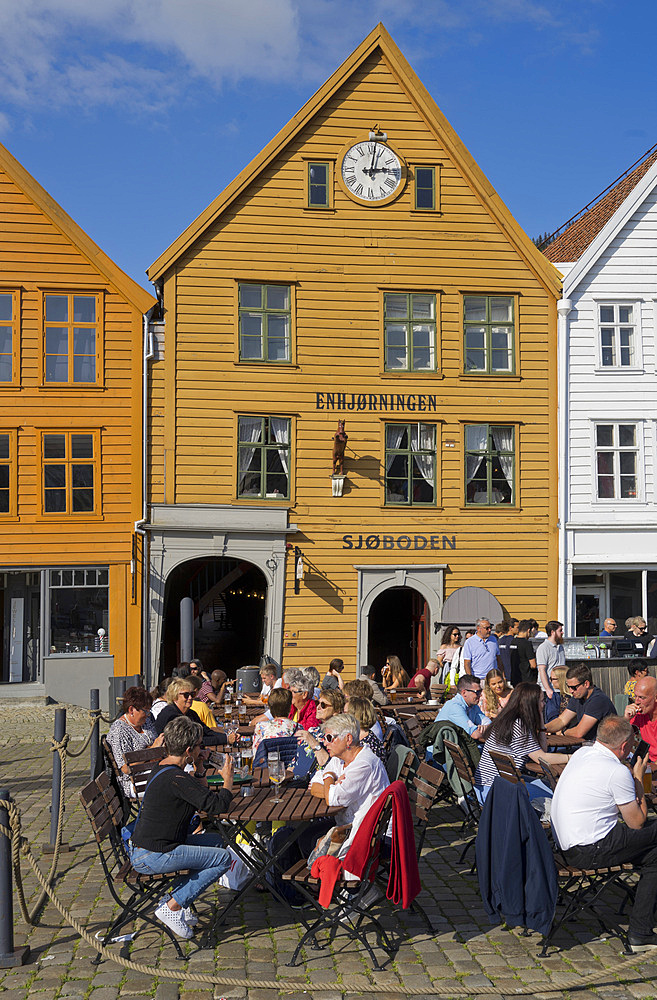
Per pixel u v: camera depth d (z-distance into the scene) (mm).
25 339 19500
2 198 19406
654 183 21578
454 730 9453
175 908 6676
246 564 24281
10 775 12875
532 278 21344
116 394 19766
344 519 20484
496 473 21219
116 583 19688
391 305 20891
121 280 19703
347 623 20422
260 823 7910
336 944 6734
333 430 20484
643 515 21562
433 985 6043
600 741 6844
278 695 8867
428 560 20781
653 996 5938
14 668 19547
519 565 21109
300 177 20406
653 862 6555
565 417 21312
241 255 20141
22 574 19703
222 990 6004
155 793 6777
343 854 6766
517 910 6602
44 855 9070
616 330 21688
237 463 20047
